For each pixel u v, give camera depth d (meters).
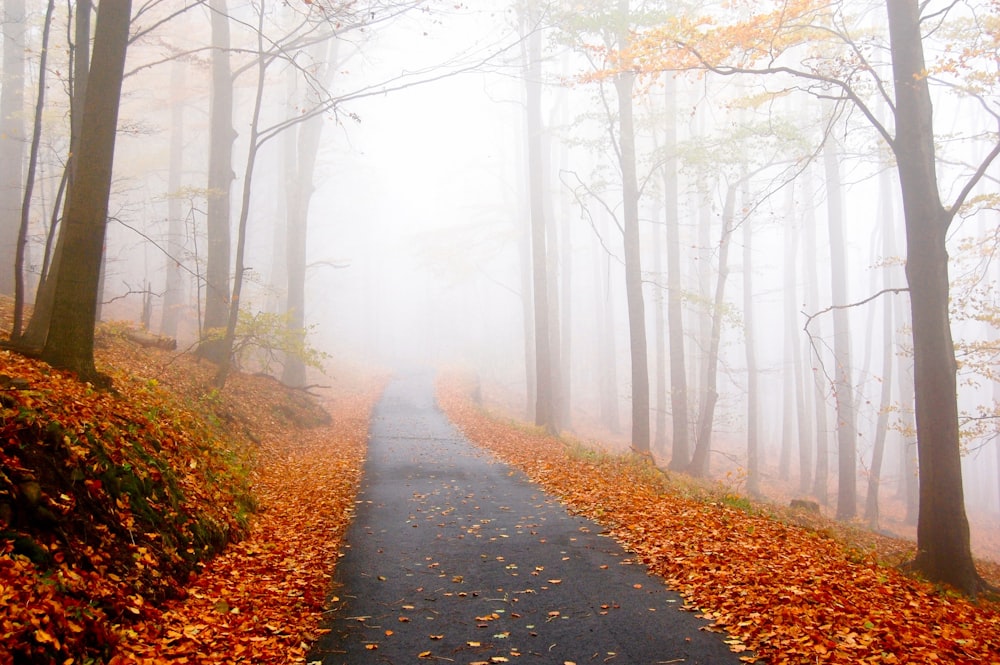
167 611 5.45
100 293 20.02
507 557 7.80
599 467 13.78
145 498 6.43
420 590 6.71
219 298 19.56
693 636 5.50
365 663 5.09
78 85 11.01
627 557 7.71
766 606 5.86
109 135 8.67
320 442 18.14
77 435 6.01
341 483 12.29
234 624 5.59
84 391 7.75
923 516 9.00
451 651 5.30
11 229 21.20
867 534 14.43
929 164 9.14
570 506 10.48
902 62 9.20
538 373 23.67
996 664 4.96
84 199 8.53
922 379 9.05
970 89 10.16
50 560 4.79
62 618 4.34
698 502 10.47
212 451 9.90
